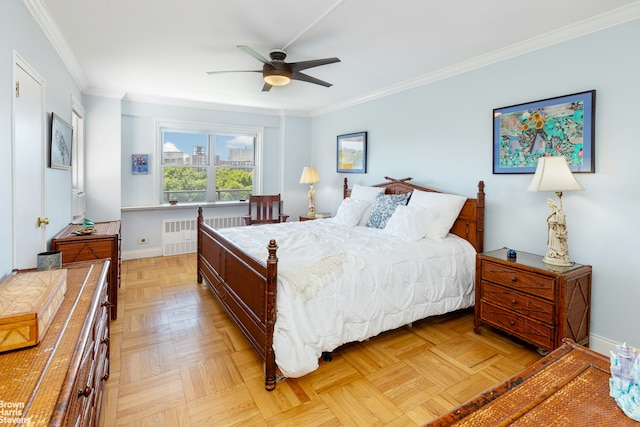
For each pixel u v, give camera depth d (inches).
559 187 88.2
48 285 49.3
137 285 147.0
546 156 99.7
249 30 98.7
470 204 123.1
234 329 106.9
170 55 119.6
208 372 83.3
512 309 96.1
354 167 190.7
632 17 84.7
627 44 86.1
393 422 67.1
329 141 215.6
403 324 98.7
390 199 145.0
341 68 132.8
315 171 211.8
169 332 104.0
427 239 118.6
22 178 77.4
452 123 133.8
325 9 86.4
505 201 116.1
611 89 89.3
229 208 218.2
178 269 171.5
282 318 76.1
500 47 111.0
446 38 103.9
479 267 105.7
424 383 80.2
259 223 209.0
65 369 34.1
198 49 113.9
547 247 105.4
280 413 69.2
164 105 192.2
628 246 87.8
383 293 94.6
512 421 35.5
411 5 83.7
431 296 104.7
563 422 35.6
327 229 140.7
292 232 133.0
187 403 71.6
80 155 155.0
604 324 92.8
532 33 100.2
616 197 89.4
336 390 77.2
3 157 66.4
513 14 88.4
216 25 95.7
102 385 66.6
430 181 144.3
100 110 167.5
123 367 84.4
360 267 93.0
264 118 226.4
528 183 109.3
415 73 139.2
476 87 124.0
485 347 97.8
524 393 40.5
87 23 94.8
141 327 107.0
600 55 91.1
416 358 91.5
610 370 43.1
